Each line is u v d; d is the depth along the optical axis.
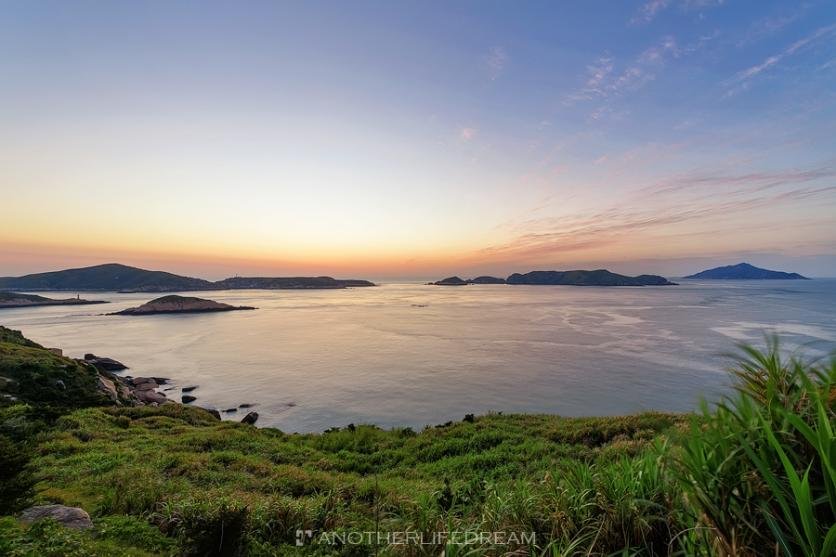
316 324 128.88
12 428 14.60
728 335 79.12
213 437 19.50
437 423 40.47
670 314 123.69
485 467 13.83
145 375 63.16
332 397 50.16
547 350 75.00
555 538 3.24
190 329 120.69
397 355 76.00
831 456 1.80
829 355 2.25
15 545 5.29
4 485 6.04
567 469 4.06
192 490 9.76
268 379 59.72
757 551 2.07
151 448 16.47
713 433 2.37
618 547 2.90
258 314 168.38
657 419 17.80
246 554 6.13
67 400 30.72
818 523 1.93
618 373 55.56
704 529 2.32
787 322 95.19
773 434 2.07
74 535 6.01
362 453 18.98
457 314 150.12
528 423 21.81
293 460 16.80
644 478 3.19
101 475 11.25
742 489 2.20
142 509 8.33
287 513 7.59
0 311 189.75
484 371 61.16
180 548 6.20
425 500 5.36
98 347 89.38
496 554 3.32
